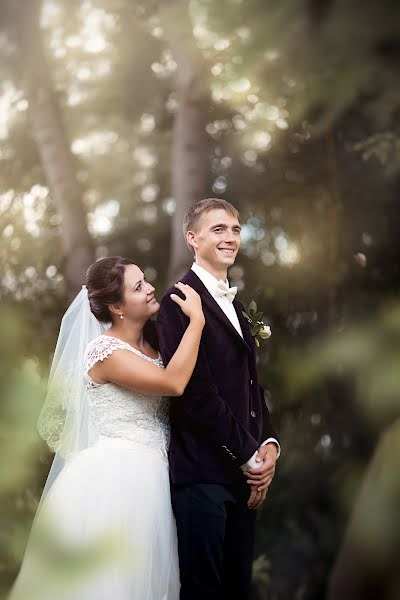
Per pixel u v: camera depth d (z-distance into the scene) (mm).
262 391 2705
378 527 676
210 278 2568
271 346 3768
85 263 5191
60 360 2637
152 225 6438
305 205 4418
